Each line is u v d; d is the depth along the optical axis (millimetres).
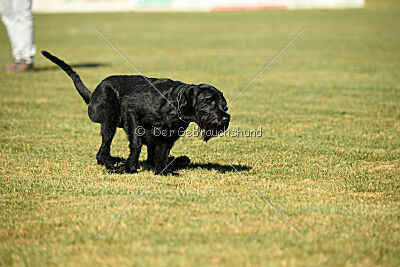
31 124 16109
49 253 6965
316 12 81125
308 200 9141
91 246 7152
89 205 8773
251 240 7301
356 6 91812
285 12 82500
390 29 55562
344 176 10805
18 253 6988
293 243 7215
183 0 93562
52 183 10039
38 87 23781
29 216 8305
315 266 6570
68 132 15078
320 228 7789
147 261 6664
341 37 48406
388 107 18984
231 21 68000
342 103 19875
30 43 29125
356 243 7266
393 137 14539
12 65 29125
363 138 14438
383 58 34312
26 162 11703
